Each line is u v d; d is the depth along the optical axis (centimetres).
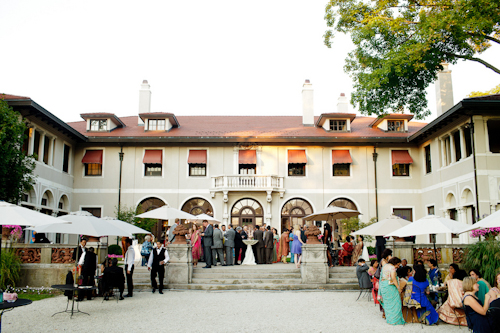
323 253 1602
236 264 1983
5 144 1661
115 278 1308
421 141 2850
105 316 1066
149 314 1091
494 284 1284
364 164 2909
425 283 1013
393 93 1917
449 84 2806
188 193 2862
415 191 2878
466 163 2264
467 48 1825
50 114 2316
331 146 2930
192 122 3297
